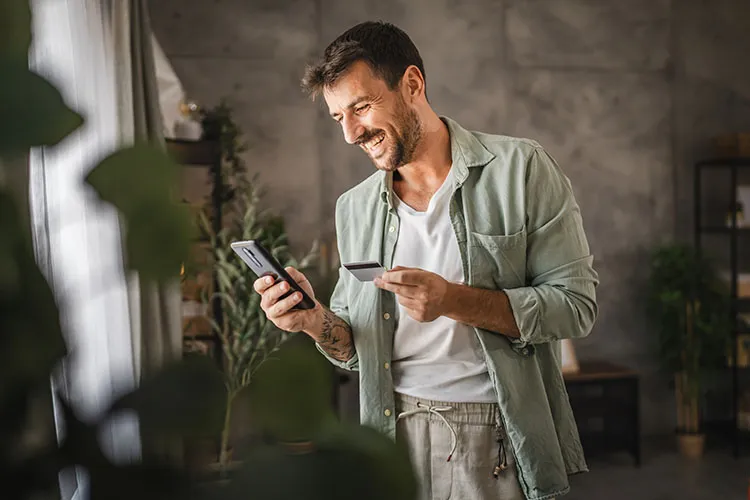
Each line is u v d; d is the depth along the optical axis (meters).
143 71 3.10
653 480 4.49
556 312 1.68
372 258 1.88
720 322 4.91
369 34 1.69
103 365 2.38
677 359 4.98
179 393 0.20
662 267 5.01
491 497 1.73
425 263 1.81
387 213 1.87
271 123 4.79
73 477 0.21
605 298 5.28
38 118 0.18
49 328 0.20
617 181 5.27
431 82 4.98
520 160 1.76
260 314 3.76
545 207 1.75
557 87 5.15
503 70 5.07
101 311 2.44
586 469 1.83
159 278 0.20
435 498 1.77
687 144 5.33
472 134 1.85
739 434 5.04
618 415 4.73
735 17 5.35
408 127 1.72
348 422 0.22
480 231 1.75
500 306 1.65
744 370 5.36
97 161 0.19
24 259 0.20
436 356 1.77
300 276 1.81
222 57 4.72
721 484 4.41
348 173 4.88
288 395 0.21
